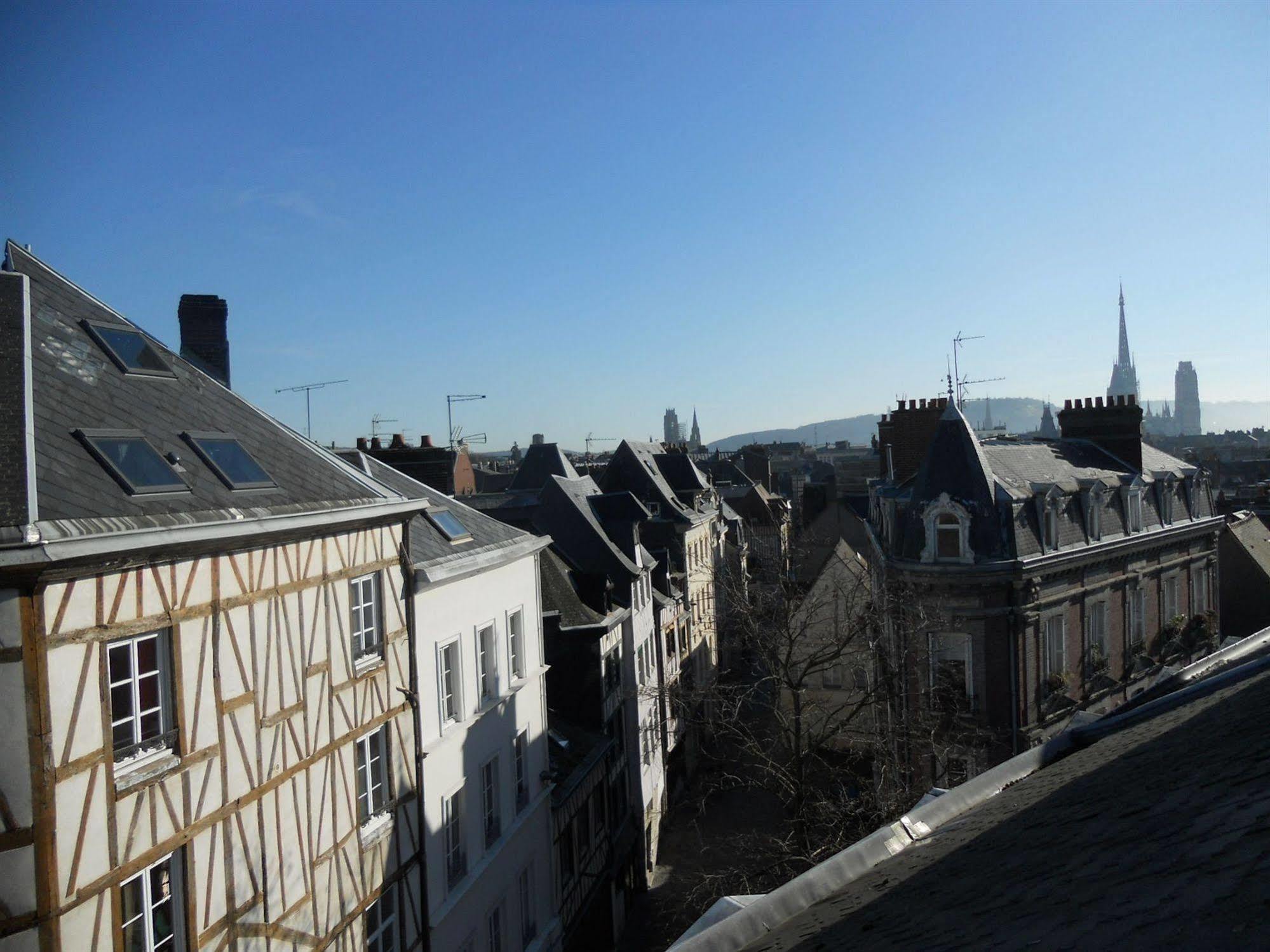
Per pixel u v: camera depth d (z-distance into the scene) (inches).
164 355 518.6
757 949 242.1
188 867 390.0
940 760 909.2
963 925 179.6
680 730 1448.1
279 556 462.0
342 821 507.2
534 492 1342.3
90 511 350.9
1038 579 916.0
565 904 849.5
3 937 313.0
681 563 1611.7
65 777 331.0
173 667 387.5
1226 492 2915.8
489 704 703.1
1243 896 126.0
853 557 1360.7
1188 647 1170.0
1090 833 216.8
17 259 466.3
